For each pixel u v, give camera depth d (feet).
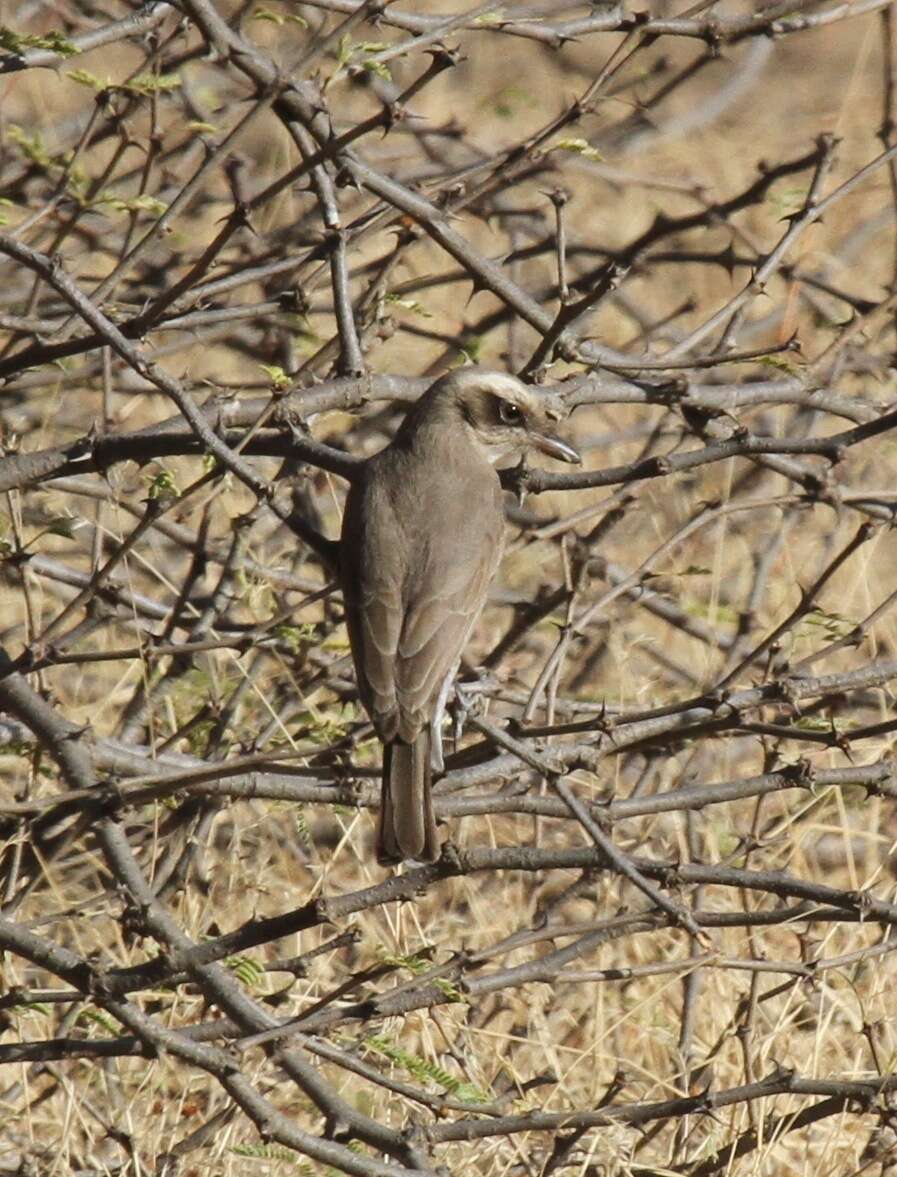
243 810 41.75
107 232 45.80
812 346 56.85
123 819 30.86
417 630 31.40
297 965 27.58
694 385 35.88
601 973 29.37
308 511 44.32
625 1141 34.04
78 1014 29.68
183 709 38.75
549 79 74.84
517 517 50.49
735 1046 36.14
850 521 54.44
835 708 38.93
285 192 45.85
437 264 63.26
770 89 78.84
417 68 72.79
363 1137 28.09
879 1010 36.99
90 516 48.37
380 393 33.63
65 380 42.24
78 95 59.88
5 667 29.04
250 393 51.26
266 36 50.52
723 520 47.21
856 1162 33.53
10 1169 31.86
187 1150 31.76
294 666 39.45
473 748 31.65
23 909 35.83
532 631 42.22
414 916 36.63
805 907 32.42
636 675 48.62
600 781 44.73
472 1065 33.83
